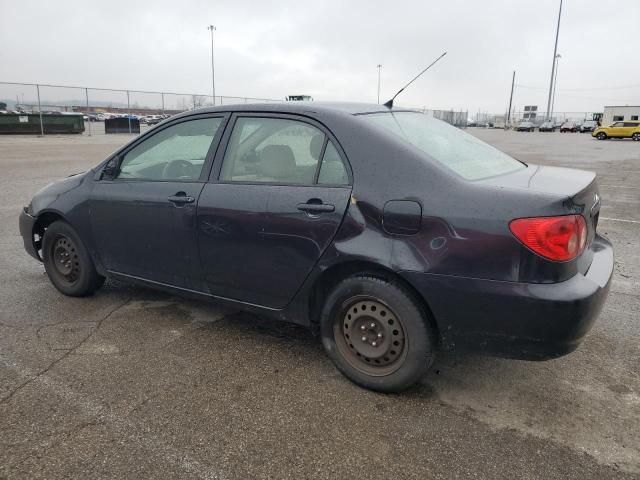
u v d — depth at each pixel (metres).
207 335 3.66
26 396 2.85
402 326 2.77
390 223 2.69
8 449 2.41
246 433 2.55
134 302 4.27
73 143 24.23
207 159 3.42
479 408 2.79
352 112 3.09
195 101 35.84
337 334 3.03
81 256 4.16
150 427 2.59
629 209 8.68
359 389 2.97
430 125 3.48
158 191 3.58
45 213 4.30
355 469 2.31
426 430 2.59
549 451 2.44
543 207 2.42
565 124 59.41
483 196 2.54
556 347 2.46
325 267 2.90
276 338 3.62
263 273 3.17
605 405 2.83
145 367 3.19
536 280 2.42
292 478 2.25
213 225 3.29
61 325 3.80
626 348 3.51
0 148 20.72
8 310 4.07
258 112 3.29
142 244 3.72
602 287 2.54
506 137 42.22
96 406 2.76
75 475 2.24
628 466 2.34
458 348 2.69
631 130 38.00
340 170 2.90
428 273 2.60
